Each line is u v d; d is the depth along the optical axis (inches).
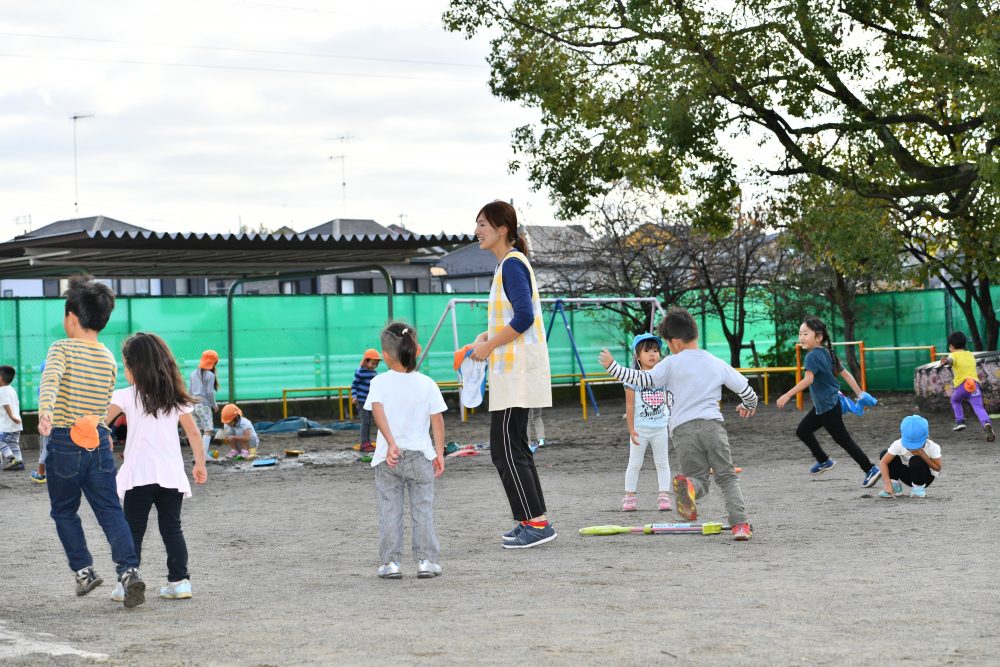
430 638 192.1
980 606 210.2
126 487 246.1
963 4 689.6
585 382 1043.9
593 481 511.2
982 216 784.9
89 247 695.7
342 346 1035.9
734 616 204.8
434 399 277.4
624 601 225.5
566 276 1168.8
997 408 790.5
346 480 549.6
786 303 1156.5
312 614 222.1
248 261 819.4
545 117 824.9
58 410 243.8
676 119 708.0
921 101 835.4
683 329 327.6
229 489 519.8
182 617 224.5
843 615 203.6
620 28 773.3
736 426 810.2
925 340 1122.7
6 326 882.1
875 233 768.3
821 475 489.4
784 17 716.7
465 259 1670.8
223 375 989.2
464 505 432.8
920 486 401.4
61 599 257.0
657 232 1151.6
